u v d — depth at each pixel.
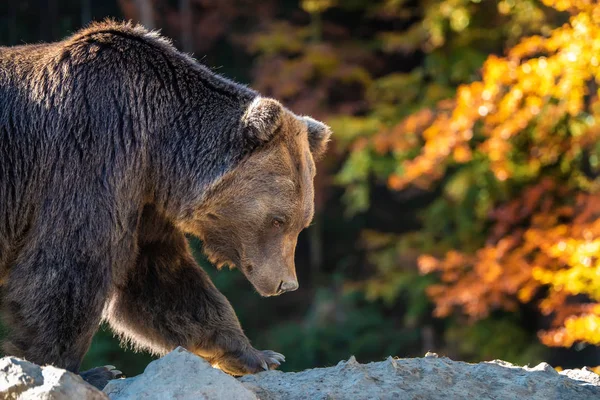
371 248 26.45
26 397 5.15
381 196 27.61
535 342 21.02
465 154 15.95
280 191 7.21
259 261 7.31
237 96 7.56
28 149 6.90
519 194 19.00
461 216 21.36
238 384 5.64
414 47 23.09
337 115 23.33
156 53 7.46
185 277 7.64
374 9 24.69
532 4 18.48
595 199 15.20
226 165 7.19
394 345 23.98
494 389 6.49
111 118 6.98
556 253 14.02
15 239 6.99
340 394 6.16
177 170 7.29
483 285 16.38
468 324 21.50
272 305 26.16
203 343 7.57
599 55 13.45
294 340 24.25
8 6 26.05
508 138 15.48
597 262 13.48
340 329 24.19
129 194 7.00
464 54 21.84
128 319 7.65
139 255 7.53
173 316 7.56
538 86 14.16
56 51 7.22
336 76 23.66
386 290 22.22
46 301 6.58
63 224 6.70
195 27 27.16
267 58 24.73
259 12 26.95
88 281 6.67
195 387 5.55
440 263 17.53
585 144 15.63
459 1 20.84
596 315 13.64
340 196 27.78
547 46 14.09
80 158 6.80
